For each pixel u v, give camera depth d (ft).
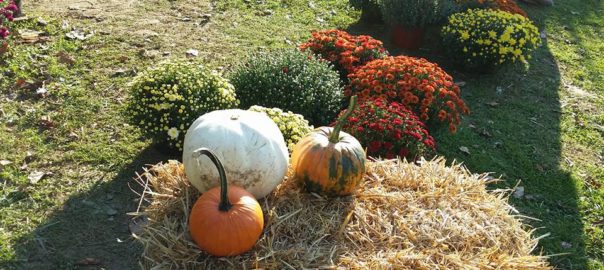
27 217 12.78
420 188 11.69
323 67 17.34
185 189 11.03
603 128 19.95
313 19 25.75
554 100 21.74
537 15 30.40
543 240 14.07
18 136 15.39
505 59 22.22
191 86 14.40
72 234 12.53
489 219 11.08
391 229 10.43
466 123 19.33
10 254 11.71
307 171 10.94
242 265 9.58
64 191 13.73
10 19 20.21
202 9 25.05
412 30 23.94
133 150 15.42
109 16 23.29
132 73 19.02
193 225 9.63
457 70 23.39
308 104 16.21
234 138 10.61
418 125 15.06
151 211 10.68
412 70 17.08
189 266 9.80
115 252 12.23
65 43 20.30
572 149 18.56
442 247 10.19
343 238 10.30
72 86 17.85
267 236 10.00
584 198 15.97
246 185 10.65
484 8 25.58
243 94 16.42
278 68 16.75
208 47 21.61
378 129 14.44
